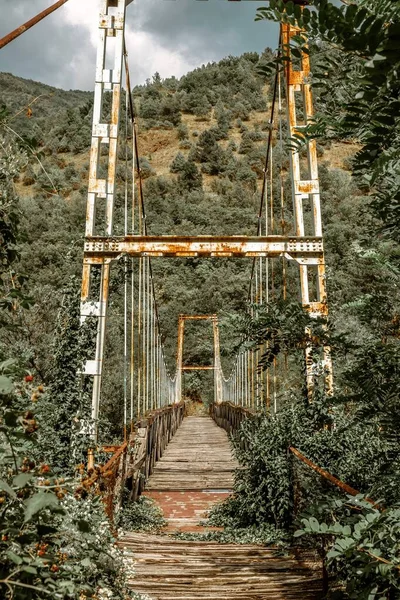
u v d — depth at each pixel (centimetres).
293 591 383
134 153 1043
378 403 200
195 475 984
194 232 4256
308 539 396
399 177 168
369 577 157
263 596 377
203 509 745
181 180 5444
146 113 7231
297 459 497
